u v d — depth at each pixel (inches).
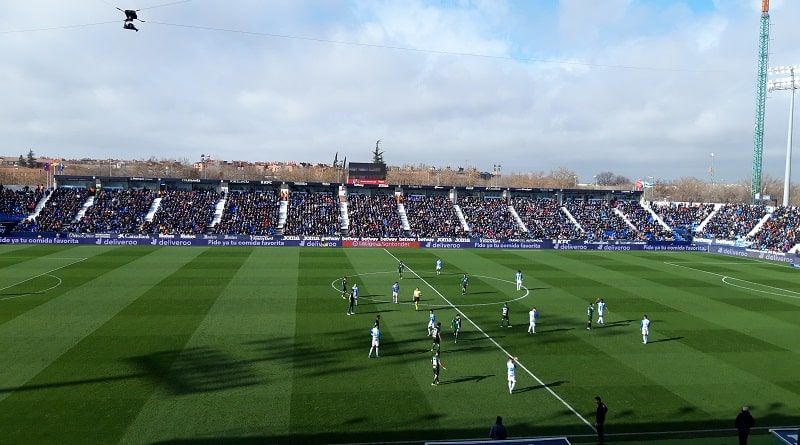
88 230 3454.7
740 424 897.5
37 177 6756.9
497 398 1118.4
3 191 3809.1
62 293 1921.8
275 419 992.2
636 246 3841.0
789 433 928.3
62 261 2632.9
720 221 4315.9
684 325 1718.8
